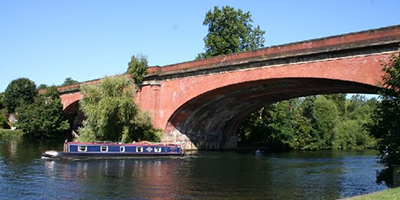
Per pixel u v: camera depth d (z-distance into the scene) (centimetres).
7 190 1759
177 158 3341
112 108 3300
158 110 3744
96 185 1914
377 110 1859
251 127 5603
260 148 5369
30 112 5491
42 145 4272
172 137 3803
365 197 1203
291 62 2636
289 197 1762
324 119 6016
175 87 3597
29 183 1930
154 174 2320
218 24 5153
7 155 3112
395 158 1777
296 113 5838
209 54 5222
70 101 5481
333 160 3700
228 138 4850
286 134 5534
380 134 1875
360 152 5275
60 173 2248
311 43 2523
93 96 3456
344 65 2344
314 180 2297
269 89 3266
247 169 2764
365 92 2894
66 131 6169
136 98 3878
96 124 3388
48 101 5634
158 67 3791
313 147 5731
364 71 2242
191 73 3441
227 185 2036
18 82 6562
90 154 2977
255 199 1698
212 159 3394
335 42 2392
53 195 1673
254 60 2855
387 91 1758
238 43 5028
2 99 6888
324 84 2800
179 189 1873
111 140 3459
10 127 6519
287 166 3050
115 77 3538
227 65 3073
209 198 1688
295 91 3344
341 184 2156
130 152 3159
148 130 3603
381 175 2008
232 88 3206
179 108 3572
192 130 4175
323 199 1723
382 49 2169
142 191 1797
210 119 4259
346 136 6506
